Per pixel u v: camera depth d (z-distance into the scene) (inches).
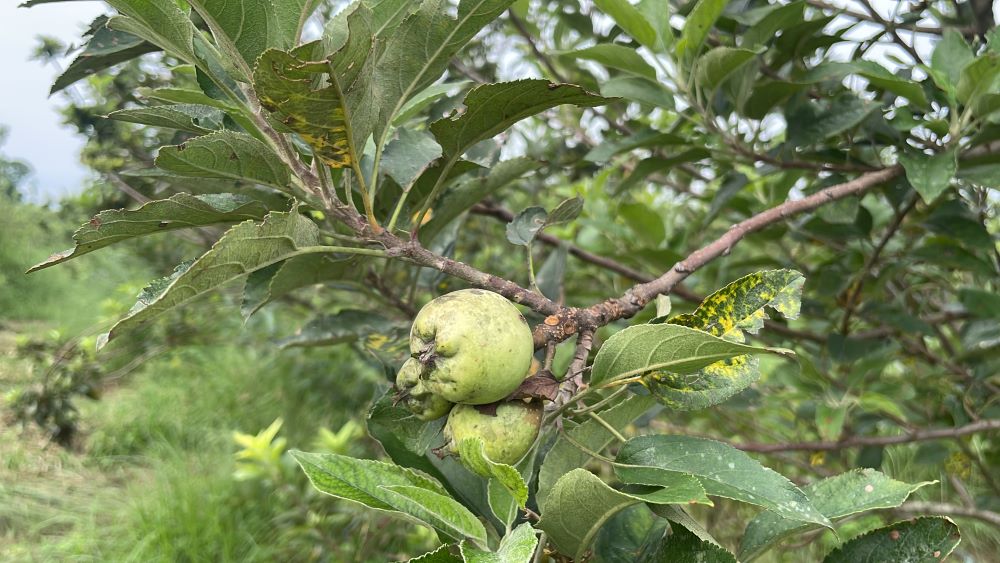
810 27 17.4
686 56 17.0
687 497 8.2
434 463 11.5
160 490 37.3
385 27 10.9
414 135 12.4
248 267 9.2
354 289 17.5
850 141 18.2
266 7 8.7
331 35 9.9
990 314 20.2
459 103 15.8
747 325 9.7
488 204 21.1
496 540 9.9
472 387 8.7
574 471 8.2
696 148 18.5
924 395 24.2
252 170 9.9
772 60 19.1
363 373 49.5
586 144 26.6
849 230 20.5
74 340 46.8
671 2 22.1
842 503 9.7
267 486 35.3
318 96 8.3
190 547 33.3
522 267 33.7
